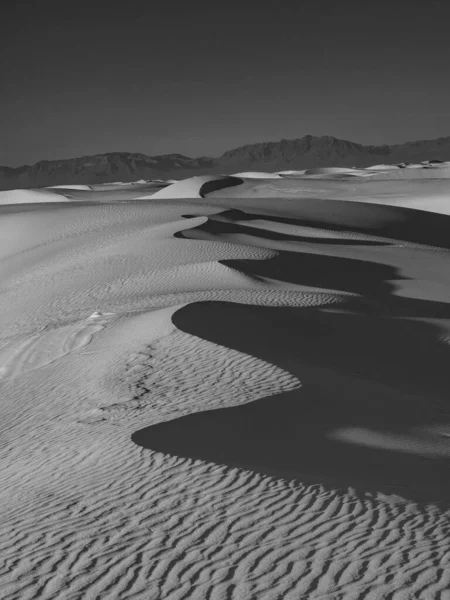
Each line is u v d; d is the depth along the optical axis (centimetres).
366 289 2956
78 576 595
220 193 10975
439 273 3469
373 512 684
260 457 870
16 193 12162
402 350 1755
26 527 709
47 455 983
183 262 3091
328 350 1650
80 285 2903
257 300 2211
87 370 1499
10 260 3931
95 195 12631
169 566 598
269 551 611
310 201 6141
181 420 1036
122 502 745
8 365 1819
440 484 805
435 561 575
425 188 10206
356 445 958
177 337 1580
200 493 748
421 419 1166
